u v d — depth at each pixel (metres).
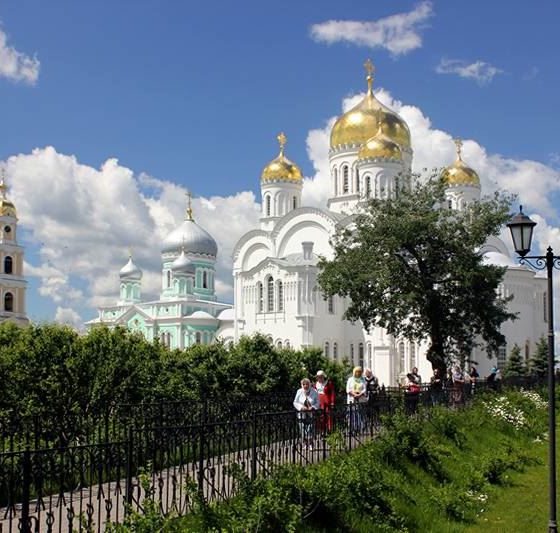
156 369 35.03
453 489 24.25
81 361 27.31
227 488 18.66
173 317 108.69
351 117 96.06
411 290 48.44
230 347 46.62
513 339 84.25
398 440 25.19
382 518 19.36
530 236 21.77
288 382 46.06
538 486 26.84
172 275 117.31
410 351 80.69
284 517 15.86
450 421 31.98
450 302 49.25
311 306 83.38
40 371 26.58
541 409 46.84
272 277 87.38
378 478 20.97
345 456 21.91
